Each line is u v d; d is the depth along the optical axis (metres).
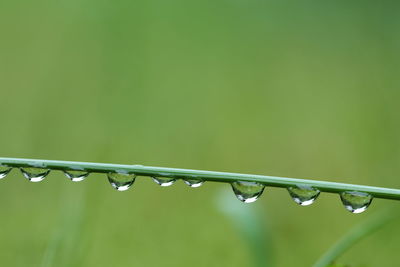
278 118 0.48
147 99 0.50
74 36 0.60
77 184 0.26
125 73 0.55
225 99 0.52
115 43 0.61
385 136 0.44
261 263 0.24
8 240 0.28
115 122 0.45
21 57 0.53
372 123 0.46
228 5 0.74
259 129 0.46
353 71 0.57
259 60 0.61
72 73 0.52
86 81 0.52
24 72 0.51
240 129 0.46
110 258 0.28
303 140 0.44
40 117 0.44
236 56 0.61
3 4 0.63
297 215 0.34
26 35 0.57
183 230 0.31
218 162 0.42
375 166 0.41
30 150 0.40
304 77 0.57
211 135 0.45
